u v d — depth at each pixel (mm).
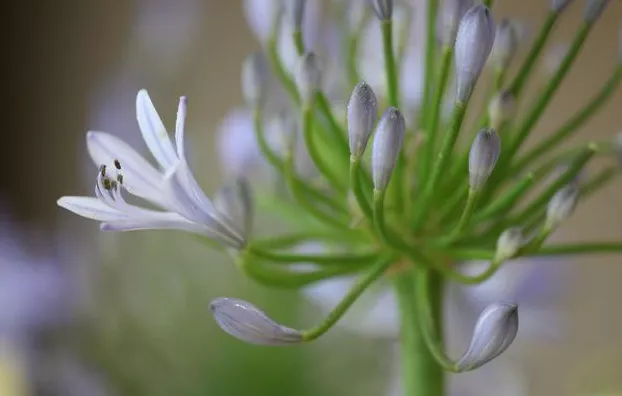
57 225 775
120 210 355
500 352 346
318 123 395
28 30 918
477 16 352
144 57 545
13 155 935
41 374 535
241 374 490
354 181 359
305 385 492
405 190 386
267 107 450
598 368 705
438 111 378
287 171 391
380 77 417
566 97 711
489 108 378
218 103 798
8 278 551
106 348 511
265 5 411
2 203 846
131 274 507
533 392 712
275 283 377
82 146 843
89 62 899
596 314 728
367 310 478
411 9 414
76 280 536
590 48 702
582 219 729
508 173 387
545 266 482
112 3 882
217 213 363
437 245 375
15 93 929
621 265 731
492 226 382
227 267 496
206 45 803
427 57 390
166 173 346
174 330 499
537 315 487
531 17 688
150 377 501
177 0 546
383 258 377
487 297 480
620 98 700
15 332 548
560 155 398
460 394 517
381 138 351
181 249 502
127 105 543
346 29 424
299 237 398
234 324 343
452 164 396
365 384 493
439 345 377
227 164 452
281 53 423
